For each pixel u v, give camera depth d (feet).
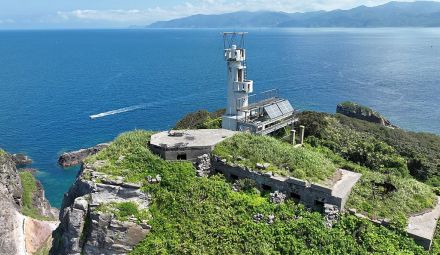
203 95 461.78
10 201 204.85
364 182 119.75
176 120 364.38
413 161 179.93
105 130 339.36
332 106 427.33
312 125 187.32
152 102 430.61
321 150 165.68
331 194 106.42
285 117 174.60
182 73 627.05
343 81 575.38
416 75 630.33
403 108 427.33
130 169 121.80
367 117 357.41
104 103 425.28
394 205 111.24
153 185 117.70
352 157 169.37
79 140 317.63
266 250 97.14
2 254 177.58
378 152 178.91
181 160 126.21
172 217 110.73
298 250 96.63
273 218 105.09
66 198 132.46
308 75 617.21
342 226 102.37
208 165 126.31
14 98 443.73
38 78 577.02
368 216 105.60
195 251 100.42
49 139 319.88
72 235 111.55
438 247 100.01
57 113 386.93
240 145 130.31
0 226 182.09
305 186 109.91
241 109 161.99
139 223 108.78
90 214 111.04
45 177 267.80
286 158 124.67
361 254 95.35
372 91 510.17
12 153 292.20
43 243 196.03
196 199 113.60
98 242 108.68
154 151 129.70
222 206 110.63
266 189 117.39
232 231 103.14
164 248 104.12
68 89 497.05
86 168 124.57
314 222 102.06
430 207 114.21
